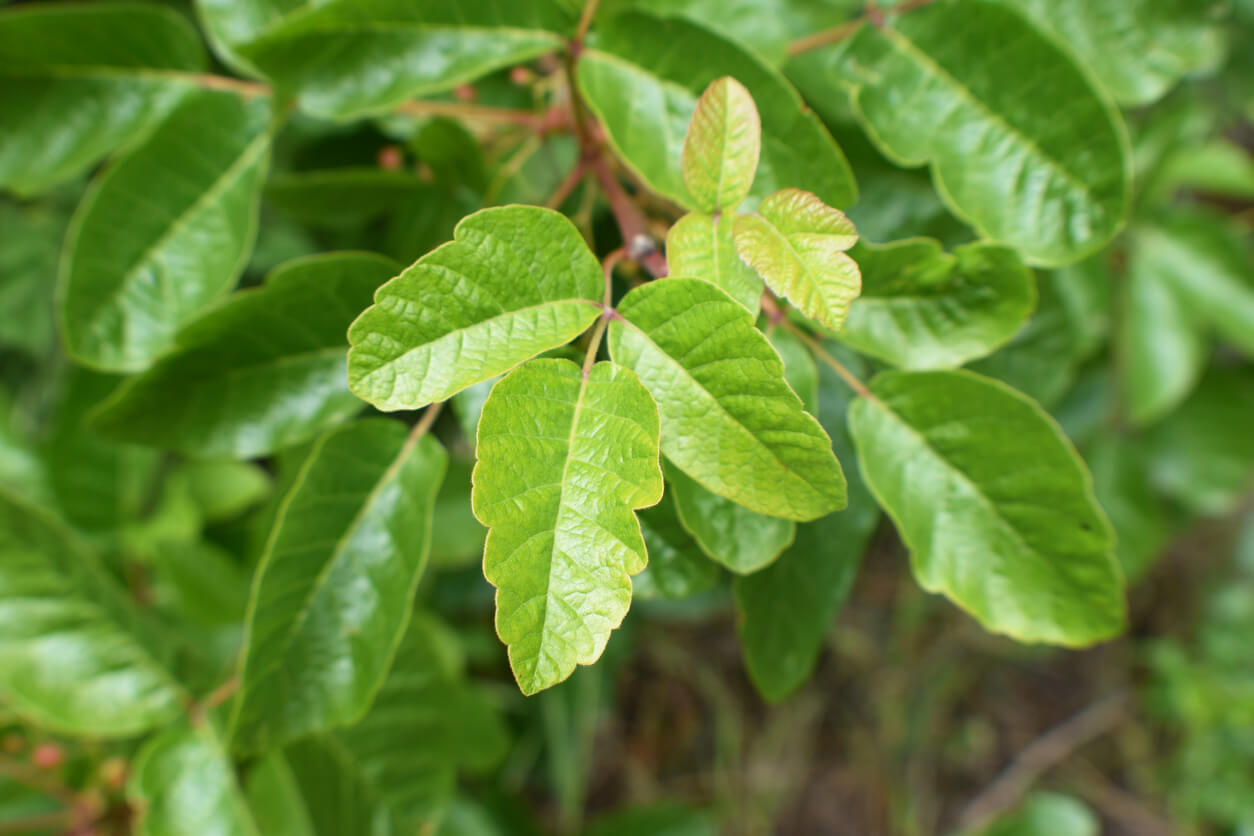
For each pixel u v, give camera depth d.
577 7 0.32
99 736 0.41
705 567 0.31
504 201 0.38
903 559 0.90
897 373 0.31
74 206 0.56
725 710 0.92
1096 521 0.31
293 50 0.32
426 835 0.41
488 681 0.73
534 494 0.25
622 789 0.92
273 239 0.56
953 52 0.33
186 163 0.35
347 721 0.32
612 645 0.69
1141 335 0.55
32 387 0.59
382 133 0.45
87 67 0.36
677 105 0.32
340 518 0.32
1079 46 0.36
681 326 0.26
